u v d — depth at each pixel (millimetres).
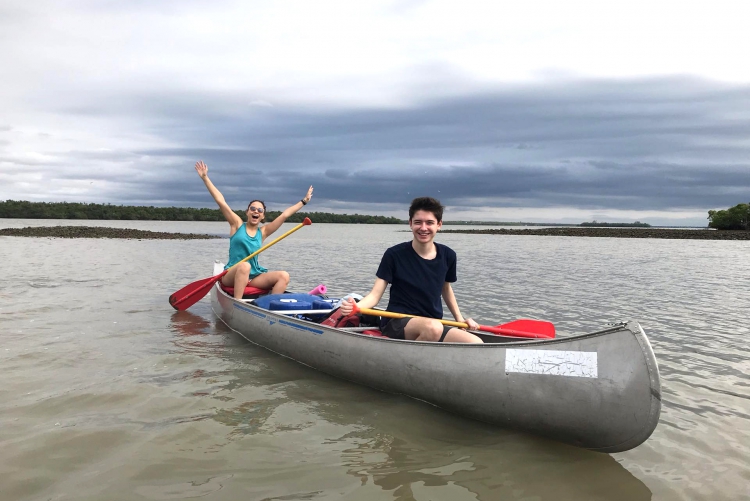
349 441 3062
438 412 3551
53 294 8273
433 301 3891
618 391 2738
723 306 7582
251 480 2562
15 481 2480
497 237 40031
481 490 2529
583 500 2451
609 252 20766
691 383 4094
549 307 7422
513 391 3105
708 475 2680
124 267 12648
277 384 4078
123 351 4938
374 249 21297
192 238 28234
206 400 3656
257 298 6031
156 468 2650
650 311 7137
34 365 4379
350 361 4094
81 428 3102
